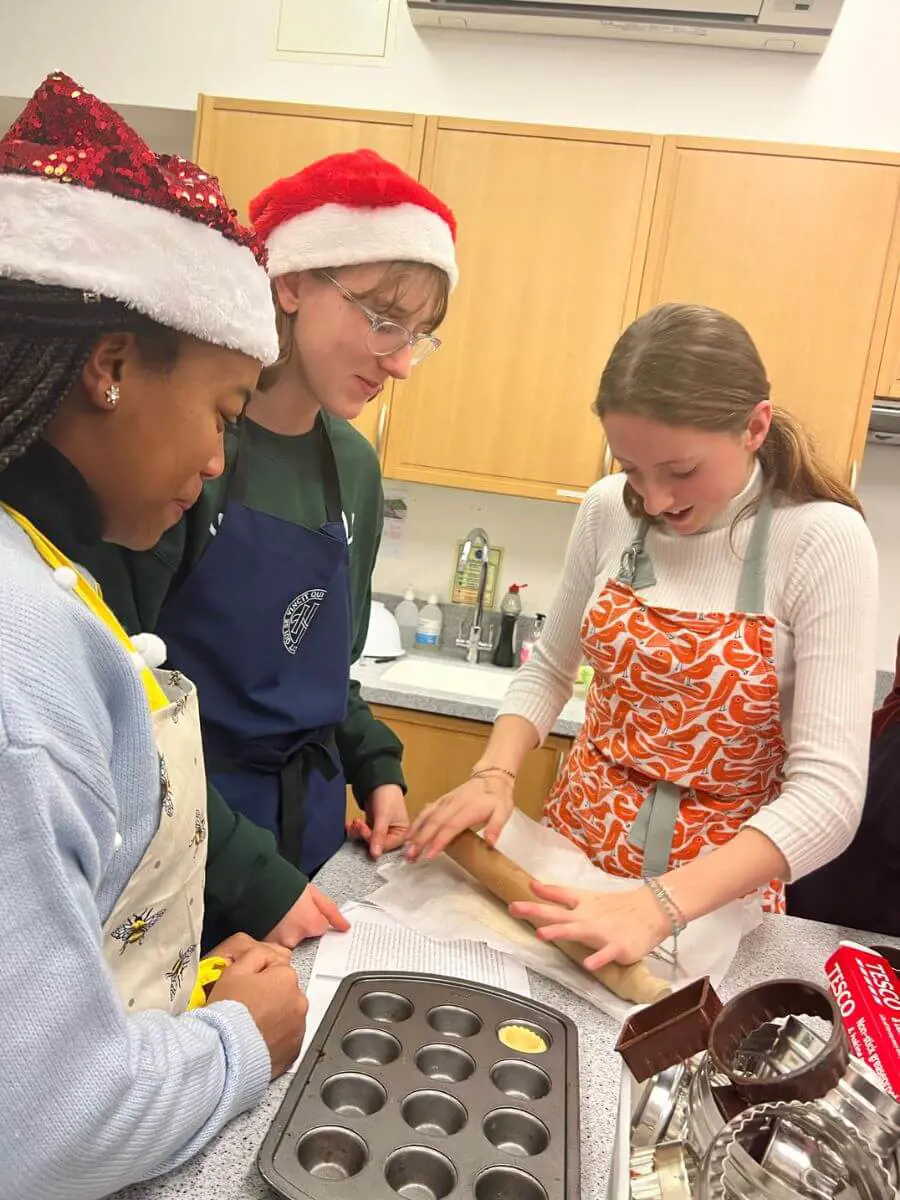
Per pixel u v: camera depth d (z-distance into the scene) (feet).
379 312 3.50
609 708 4.04
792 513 3.63
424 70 8.59
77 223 1.67
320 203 3.38
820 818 3.22
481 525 9.65
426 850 3.57
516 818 3.86
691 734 3.75
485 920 3.28
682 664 3.66
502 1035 2.55
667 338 3.31
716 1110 1.76
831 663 3.40
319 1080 2.23
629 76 8.33
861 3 7.98
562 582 4.54
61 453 1.87
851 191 7.65
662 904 3.07
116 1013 1.62
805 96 8.14
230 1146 2.07
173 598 3.43
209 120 8.33
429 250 3.47
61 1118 1.52
